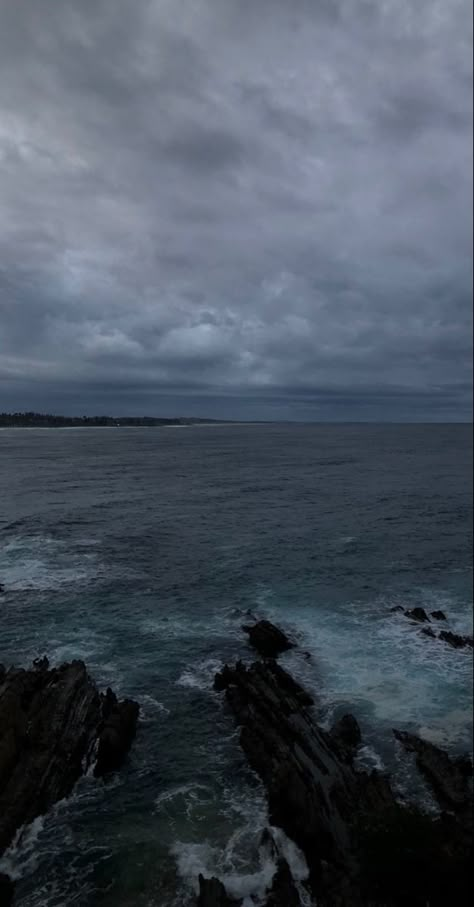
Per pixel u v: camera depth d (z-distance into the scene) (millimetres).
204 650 27672
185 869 14992
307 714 21484
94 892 14359
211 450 163625
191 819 16766
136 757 19547
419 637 29562
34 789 17078
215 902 13531
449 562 43469
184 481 88438
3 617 30766
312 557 44219
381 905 13484
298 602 34500
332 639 29297
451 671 26031
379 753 20234
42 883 14609
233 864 15141
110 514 59500
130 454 142500
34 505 63500
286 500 70812
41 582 36688
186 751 19969
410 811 16328
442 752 19859
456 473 104438
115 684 24266
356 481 91562
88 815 16828
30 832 16047
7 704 19234
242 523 56438
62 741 18938
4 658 26172
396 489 82438
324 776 17828
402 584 38312
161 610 32594
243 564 41875
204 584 37344
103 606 32844
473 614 33406
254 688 22484
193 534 51188
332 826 15805
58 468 103375
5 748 17625
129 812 17016
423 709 23031
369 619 32000
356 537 51125
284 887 14258
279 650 27703
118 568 40188
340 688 24516
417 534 52750
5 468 101000
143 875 14812
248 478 93812
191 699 23281
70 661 26109
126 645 27984
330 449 173000
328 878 14336
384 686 24688
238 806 17328
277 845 15641
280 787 17109
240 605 33750
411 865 14148
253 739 19938
